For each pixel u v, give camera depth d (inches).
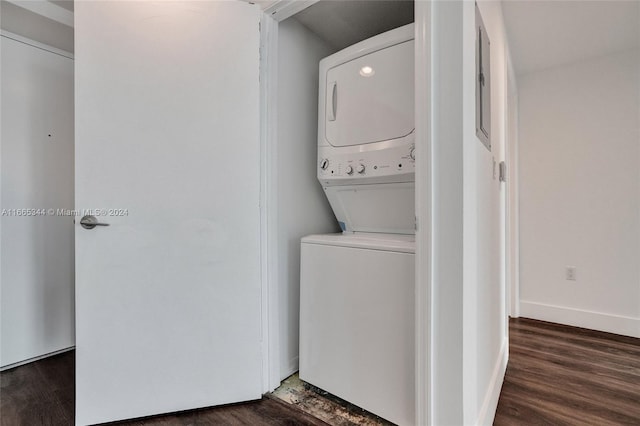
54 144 82.5
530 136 112.8
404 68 58.7
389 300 53.8
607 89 99.3
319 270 64.5
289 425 55.5
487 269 57.7
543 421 57.4
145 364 57.9
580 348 88.0
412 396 50.9
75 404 60.4
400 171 58.9
